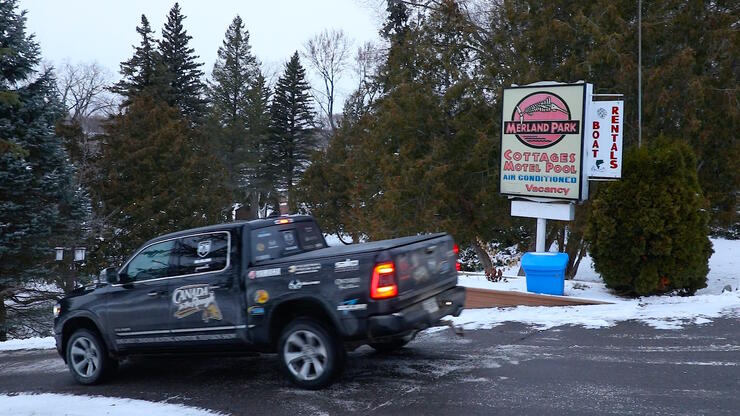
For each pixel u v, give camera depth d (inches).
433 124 762.2
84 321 339.3
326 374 273.9
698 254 431.8
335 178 1451.8
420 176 748.0
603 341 335.9
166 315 309.7
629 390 255.6
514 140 462.6
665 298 430.3
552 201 450.9
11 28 895.1
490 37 834.8
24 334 987.9
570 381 271.3
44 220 901.8
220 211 1390.3
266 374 320.8
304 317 280.7
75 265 1055.0
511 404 246.5
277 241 307.6
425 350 341.4
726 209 721.0
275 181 2409.0
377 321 260.1
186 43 2342.5
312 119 2412.6
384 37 1248.2
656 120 675.4
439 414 240.7
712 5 711.7
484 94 768.9
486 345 344.2
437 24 827.4
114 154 1251.8
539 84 449.1
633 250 428.8
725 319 364.8
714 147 685.9
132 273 324.8
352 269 265.9
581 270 985.5
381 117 837.2
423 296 280.8
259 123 2556.6
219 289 296.0
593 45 702.5
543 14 725.9
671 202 423.8
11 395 327.0
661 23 681.6
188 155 1341.0
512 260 967.0
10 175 861.8
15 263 898.7
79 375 336.2
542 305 438.6
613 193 440.1
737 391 248.4
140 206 1189.1
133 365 372.2
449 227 722.8
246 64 2699.3
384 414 245.0
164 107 1424.7
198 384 312.0
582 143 432.8
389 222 781.9
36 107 910.4
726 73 674.8
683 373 274.4
